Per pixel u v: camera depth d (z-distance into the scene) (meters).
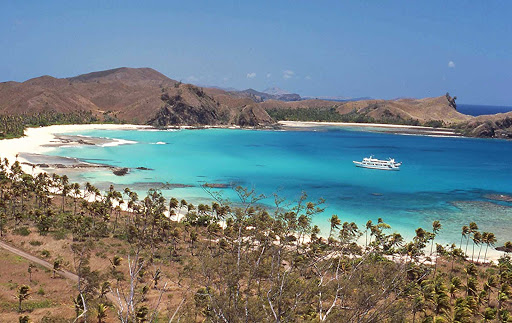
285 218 31.80
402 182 174.38
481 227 113.69
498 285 70.94
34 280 68.50
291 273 26.03
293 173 185.38
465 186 170.00
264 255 27.16
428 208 132.62
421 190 159.62
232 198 129.75
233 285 24.52
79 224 96.50
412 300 28.03
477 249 96.94
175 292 46.72
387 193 152.25
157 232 84.50
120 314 21.81
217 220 93.44
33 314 55.91
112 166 176.38
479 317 59.00
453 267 82.31
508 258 87.81
